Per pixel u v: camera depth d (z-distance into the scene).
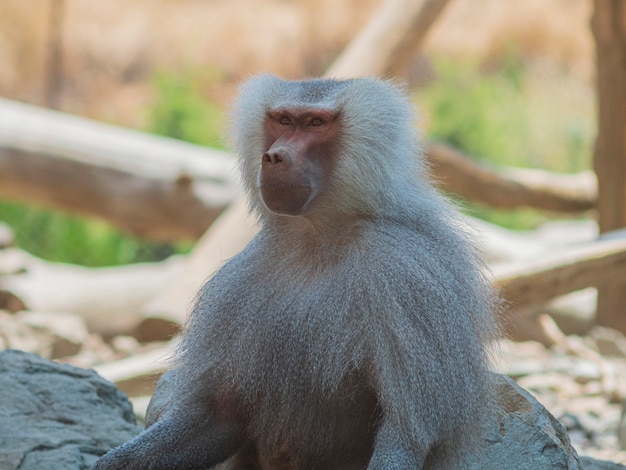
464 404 8.12
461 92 47.81
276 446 8.70
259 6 50.53
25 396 10.93
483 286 8.84
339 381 8.20
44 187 25.27
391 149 8.87
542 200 27.39
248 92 9.45
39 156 25.09
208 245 21.50
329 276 8.46
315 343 8.27
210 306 8.97
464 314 8.23
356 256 8.34
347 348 8.16
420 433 7.88
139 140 26.19
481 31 51.31
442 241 8.57
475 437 8.62
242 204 21.39
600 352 20.70
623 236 18.28
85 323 22.75
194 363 8.97
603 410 16.25
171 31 49.59
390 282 8.03
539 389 17.48
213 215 25.23
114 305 22.98
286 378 8.42
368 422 8.66
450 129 43.25
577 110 49.75
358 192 8.78
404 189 8.90
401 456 7.86
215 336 8.86
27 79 46.12
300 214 8.79
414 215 8.73
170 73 45.31
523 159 46.38
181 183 25.22
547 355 20.08
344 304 8.20
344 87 9.02
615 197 22.77
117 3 49.56
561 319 22.94
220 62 49.47
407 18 21.73
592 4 22.59
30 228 30.09
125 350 20.98
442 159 25.86
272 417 8.60
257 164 9.38
